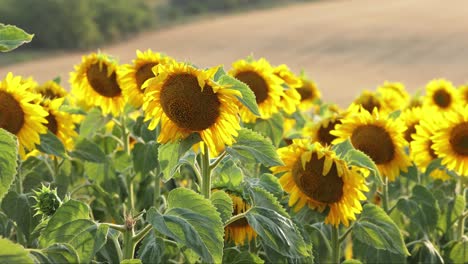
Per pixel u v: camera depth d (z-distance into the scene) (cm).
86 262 318
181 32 5922
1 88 416
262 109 548
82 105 615
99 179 534
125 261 322
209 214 318
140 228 514
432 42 4988
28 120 420
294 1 7656
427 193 497
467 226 573
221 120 353
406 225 582
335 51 4922
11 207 427
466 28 5381
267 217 363
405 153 542
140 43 5584
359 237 432
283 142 616
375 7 6756
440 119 523
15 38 313
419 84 3900
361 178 416
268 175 419
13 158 298
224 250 428
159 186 533
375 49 4903
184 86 350
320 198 420
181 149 354
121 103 564
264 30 5778
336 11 6656
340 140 514
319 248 486
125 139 572
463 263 497
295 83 592
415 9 6425
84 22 5444
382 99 761
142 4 6188
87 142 522
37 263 293
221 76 360
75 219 326
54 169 523
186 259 438
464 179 534
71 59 5044
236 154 361
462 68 4247
